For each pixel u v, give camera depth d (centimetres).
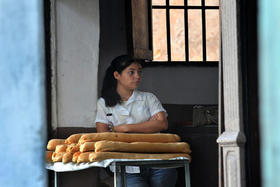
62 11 701
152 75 888
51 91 689
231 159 509
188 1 912
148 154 556
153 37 900
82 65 708
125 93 685
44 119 655
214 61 909
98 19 716
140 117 682
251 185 496
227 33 523
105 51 844
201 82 899
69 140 616
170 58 902
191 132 769
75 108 703
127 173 629
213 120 779
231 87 516
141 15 827
